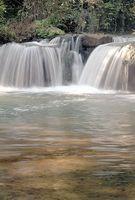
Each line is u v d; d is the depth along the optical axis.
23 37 16.84
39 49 15.00
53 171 3.64
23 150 4.54
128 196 3.02
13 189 3.16
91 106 8.55
